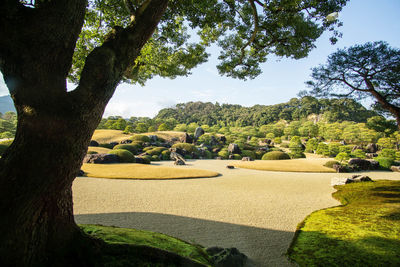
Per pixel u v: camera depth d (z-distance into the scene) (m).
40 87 2.24
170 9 6.03
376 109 12.42
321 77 11.80
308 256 4.53
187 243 4.63
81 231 2.87
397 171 20.88
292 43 7.53
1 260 2.00
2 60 2.20
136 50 3.01
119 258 2.83
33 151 2.12
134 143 36.56
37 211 2.18
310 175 17.48
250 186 12.51
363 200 9.12
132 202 8.61
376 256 4.32
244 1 6.65
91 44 6.84
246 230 6.13
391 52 9.87
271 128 83.88
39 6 2.32
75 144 2.34
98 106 2.55
